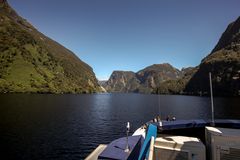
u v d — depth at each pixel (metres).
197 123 13.02
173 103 151.62
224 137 9.03
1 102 114.19
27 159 27.95
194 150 9.48
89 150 32.81
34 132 44.25
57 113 78.19
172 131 13.02
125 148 15.32
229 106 117.62
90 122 60.50
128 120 66.25
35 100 141.25
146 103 154.88
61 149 32.94
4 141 36.25
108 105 130.88
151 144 7.88
